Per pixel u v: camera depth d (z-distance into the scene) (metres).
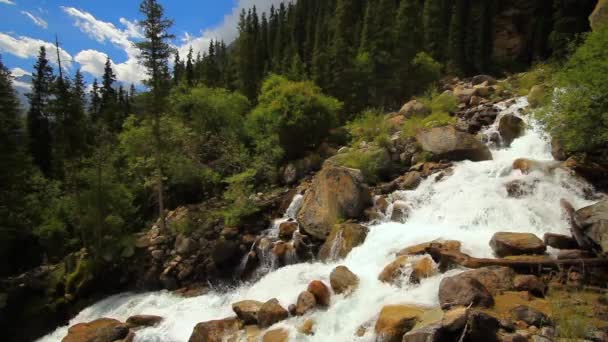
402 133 19.62
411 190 14.81
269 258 15.37
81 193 20.81
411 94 37.16
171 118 26.22
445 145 16.31
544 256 8.38
